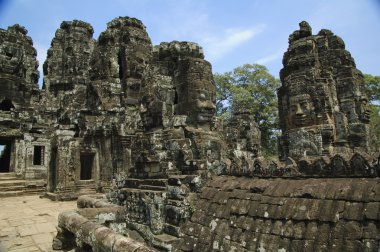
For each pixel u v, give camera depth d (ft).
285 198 19.11
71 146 60.49
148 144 32.30
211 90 34.50
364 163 17.49
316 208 17.21
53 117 100.89
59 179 58.03
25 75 93.15
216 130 40.81
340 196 16.96
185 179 25.49
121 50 75.72
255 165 23.29
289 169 21.02
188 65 34.88
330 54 46.14
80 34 120.26
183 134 30.78
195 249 20.85
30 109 84.58
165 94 35.65
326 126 39.83
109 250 15.88
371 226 14.66
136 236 27.12
